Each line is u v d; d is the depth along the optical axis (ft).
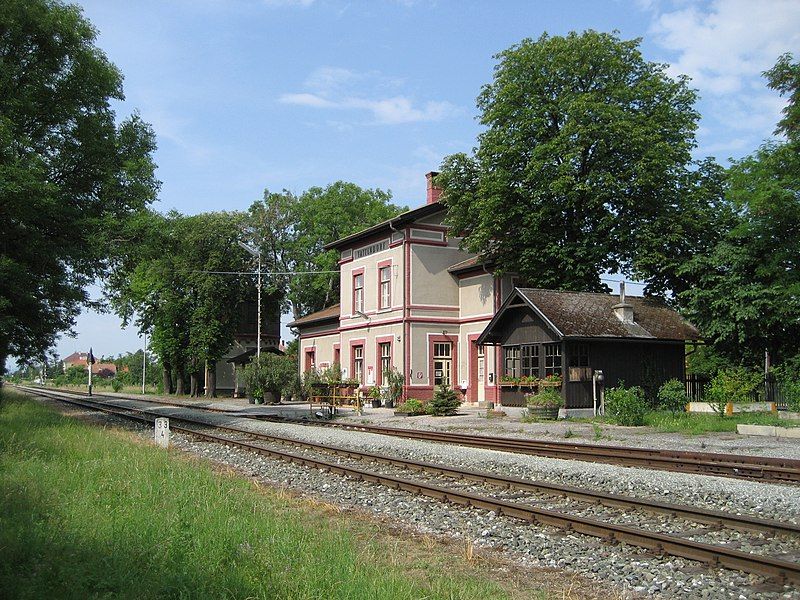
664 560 24.57
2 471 36.35
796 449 52.85
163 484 34.63
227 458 53.47
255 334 216.54
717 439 61.00
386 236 126.52
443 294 123.24
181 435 70.90
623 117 102.22
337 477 43.42
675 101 108.99
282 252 209.15
